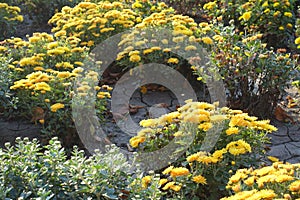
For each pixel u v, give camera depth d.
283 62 4.39
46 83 3.88
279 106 4.59
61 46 4.89
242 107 4.50
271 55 4.49
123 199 2.75
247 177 2.78
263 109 4.49
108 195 2.60
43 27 7.55
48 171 2.70
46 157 2.76
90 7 5.70
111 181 2.75
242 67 4.38
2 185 2.53
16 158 2.74
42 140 3.95
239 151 2.92
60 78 4.01
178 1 7.70
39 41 4.89
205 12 7.69
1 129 4.26
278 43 6.38
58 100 3.88
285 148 4.04
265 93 4.43
